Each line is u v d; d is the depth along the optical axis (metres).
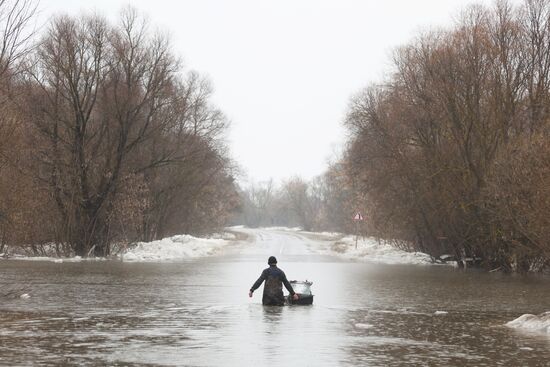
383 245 94.00
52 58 74.00
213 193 133.38
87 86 76.31
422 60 68.44
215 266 64.50
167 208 111.12
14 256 76.31
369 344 21.67
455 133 65.50
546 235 46.53
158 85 80.62
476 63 63.75
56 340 21.72
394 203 78.69
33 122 72.31
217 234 170.00
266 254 92.94
